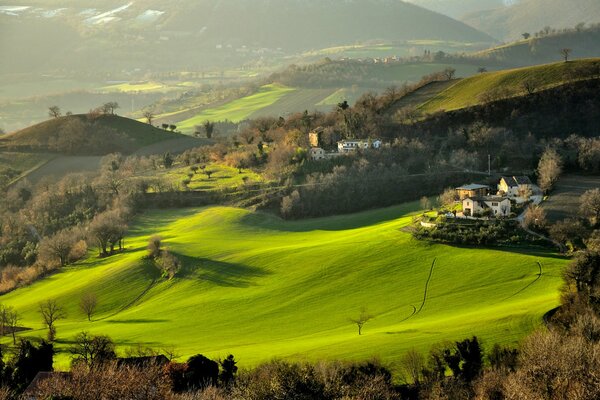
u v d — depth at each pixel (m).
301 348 182.50
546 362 128.25
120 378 120.94
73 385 121.69
